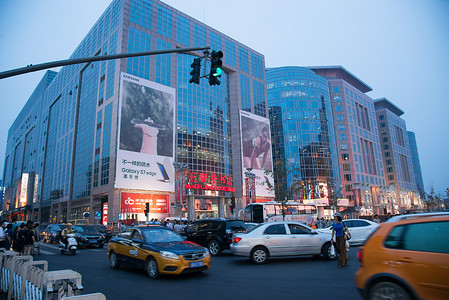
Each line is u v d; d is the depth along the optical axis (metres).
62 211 68.81
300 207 36.56
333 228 10.66
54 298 4.38
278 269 10.25
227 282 8.34
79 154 62.34
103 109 53.69
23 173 105.06
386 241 5.09
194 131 59.78
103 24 60.66
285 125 86.81
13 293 6.32
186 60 62.16
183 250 9.16
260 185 67.12
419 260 4.58
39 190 87.50
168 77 57.31
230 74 72.75
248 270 10.22
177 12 62.72
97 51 60.75
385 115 120.81
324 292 6.96
